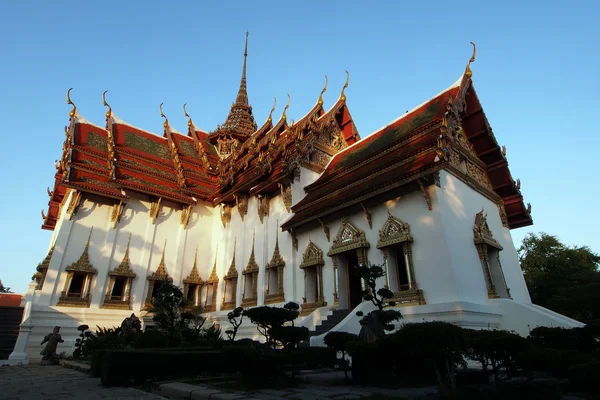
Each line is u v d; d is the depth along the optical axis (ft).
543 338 27.86
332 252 52.65
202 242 79.25
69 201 67.46
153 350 32.14
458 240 43.34
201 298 74.64
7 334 57.41
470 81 55.83
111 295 64.90
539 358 18.06
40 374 34.88
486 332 21.24
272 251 64.13
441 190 44.27
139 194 74.08
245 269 67.62
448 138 47.88
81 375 33.86
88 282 63.36
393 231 46.39
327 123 74.08
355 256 53.57
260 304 61.36
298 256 59.47
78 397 21.56
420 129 53.21
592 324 28.76
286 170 62.85
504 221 58.18
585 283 65.57
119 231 69.26
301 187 65.57
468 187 51.34
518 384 19.85
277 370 23.98
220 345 35.63
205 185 86.63
